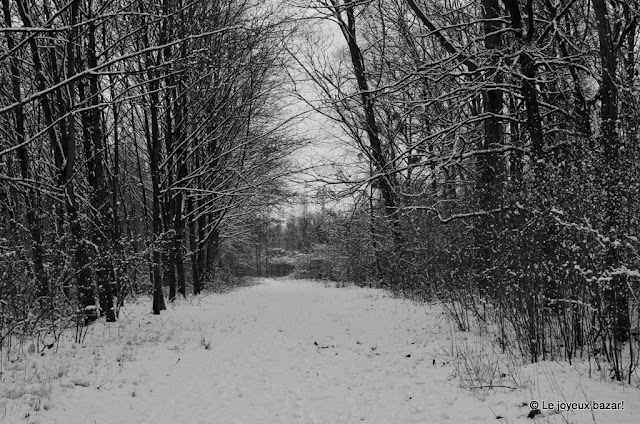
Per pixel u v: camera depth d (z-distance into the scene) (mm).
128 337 10852
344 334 11570
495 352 8047
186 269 32094
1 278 8859
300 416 5852
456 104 11289
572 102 9875
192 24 16438
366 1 12148
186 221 23188
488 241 9781
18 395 6305
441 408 5727
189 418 5805
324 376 7727
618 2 9141
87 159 13727
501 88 10672
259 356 9273
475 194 11742
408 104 12422
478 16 14164
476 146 14375
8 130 14391
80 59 13047
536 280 7148
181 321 14156
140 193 30266
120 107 17984
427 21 11875
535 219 7039
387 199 19031
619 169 6387
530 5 9227
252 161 23719
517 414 5145
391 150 18875
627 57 9625
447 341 9453
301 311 16703
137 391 6824
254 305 19391
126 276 13766
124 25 14406
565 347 6934
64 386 6844
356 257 30094
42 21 12625
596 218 6422
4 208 14570
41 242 11227
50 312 9875
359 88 19500
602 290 6211
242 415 5902
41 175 15672
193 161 22531
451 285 11109
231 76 19000
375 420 5586
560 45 10227
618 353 6641
